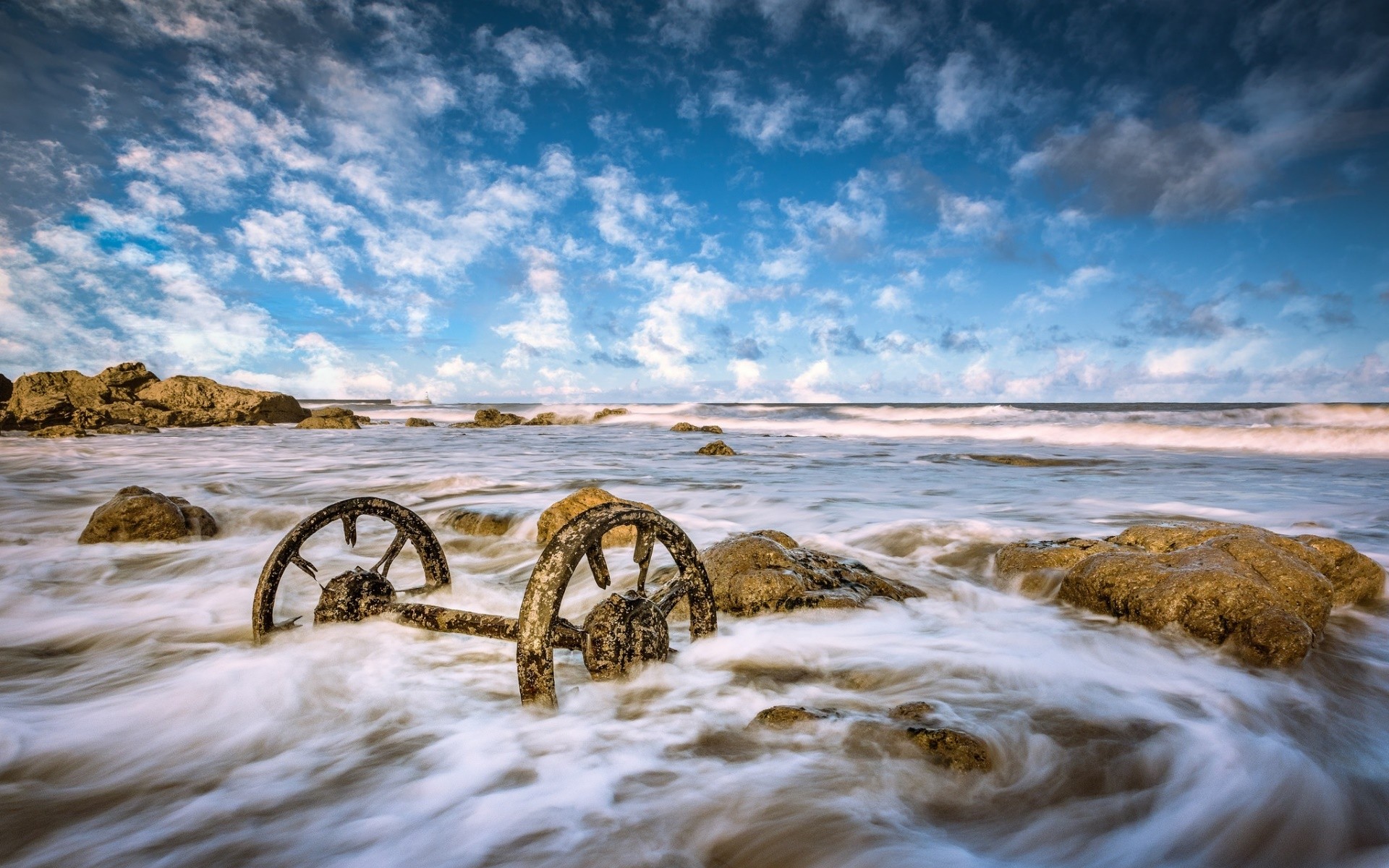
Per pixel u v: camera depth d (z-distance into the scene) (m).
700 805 2.62
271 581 4.23
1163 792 2.80
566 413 51.78
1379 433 21.16
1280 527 8.84
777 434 34.53
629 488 13.14
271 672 3.80
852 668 4.02
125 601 5.70
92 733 3.29
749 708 3.42
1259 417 31.92
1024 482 14.38
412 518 4.67
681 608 4.95
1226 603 4.31
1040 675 3.94
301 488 13.25
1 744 3.18
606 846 2.41
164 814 2.65
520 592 5.79
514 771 2.87
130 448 23.00
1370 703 3.72
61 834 2.53
